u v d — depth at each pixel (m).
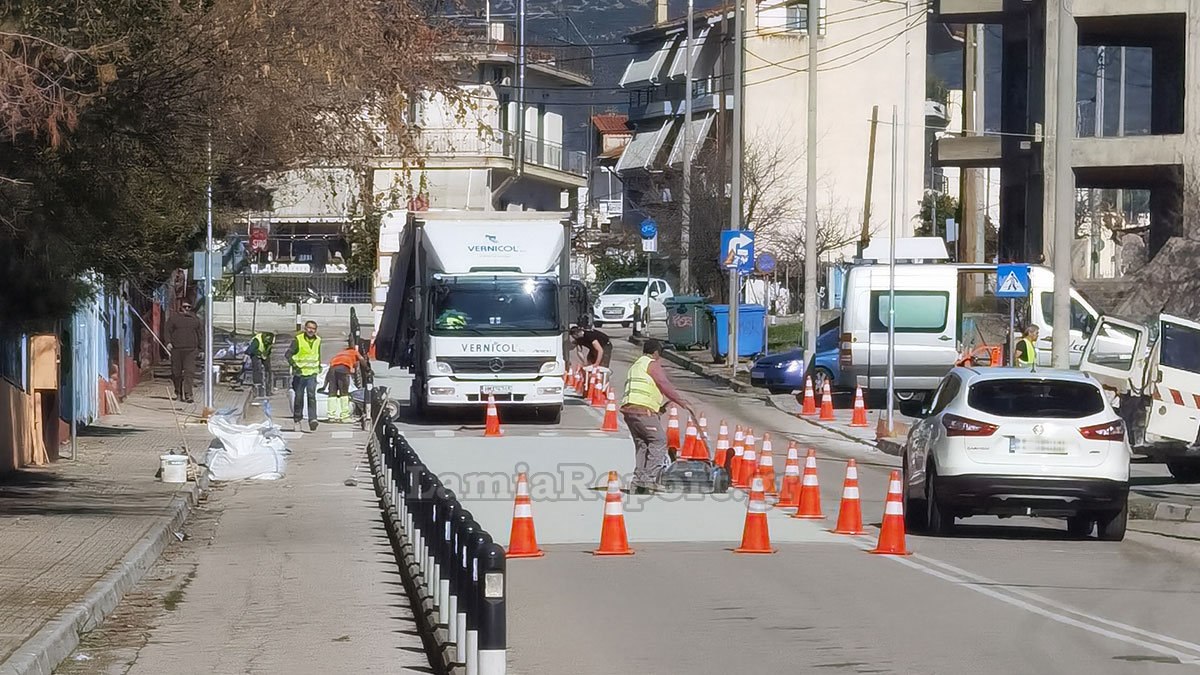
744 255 85.00
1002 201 97.00
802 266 128.12
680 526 36.19
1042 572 29.62
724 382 85.12
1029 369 35.66
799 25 149.62
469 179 116.56
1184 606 25.56
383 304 89.25
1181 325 45.94
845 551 32.44
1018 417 34.06
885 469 51.72
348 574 29.66
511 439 58.25
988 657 21.02
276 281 133.25
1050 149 88.12
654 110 163.50
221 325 125.31
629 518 37.62
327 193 59.59
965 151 92.56
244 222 85.25
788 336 108.81
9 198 30.89
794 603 25.69
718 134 126.12
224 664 21.12
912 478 37.12
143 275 56.06
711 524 36.56
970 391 34.78
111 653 21.88
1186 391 45.75
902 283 70.50
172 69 31.95
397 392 78.56
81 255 34.75
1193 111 85.50
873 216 146.12
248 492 44.78
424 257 66.94
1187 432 45.72
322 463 51.97
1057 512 34.28
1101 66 94.56
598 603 25.67
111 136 31.89
